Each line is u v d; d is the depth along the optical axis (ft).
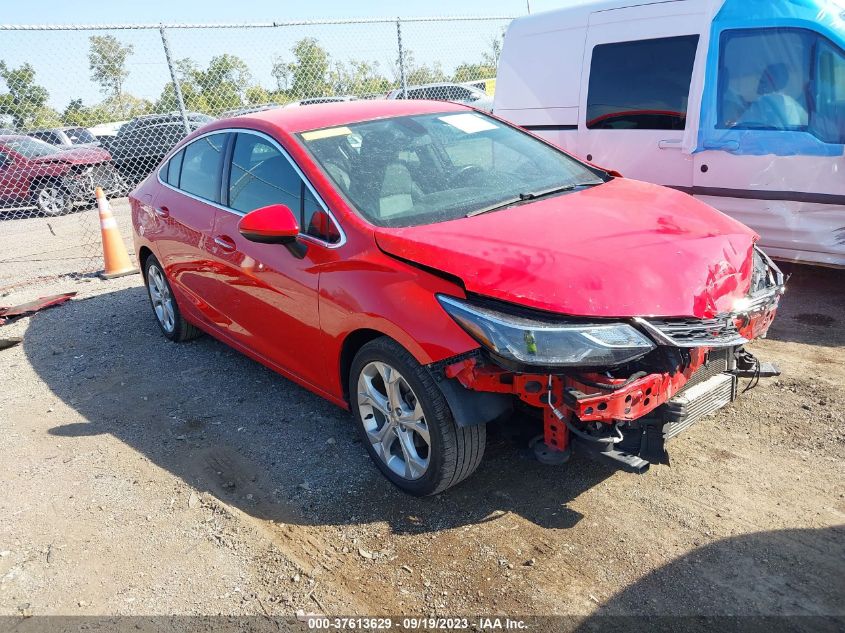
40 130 32.71
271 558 9.93
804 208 17.54
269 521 10.75
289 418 13.84
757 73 17.71
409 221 11.05
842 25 16.46
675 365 9.14
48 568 10.19
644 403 8.97
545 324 8.77
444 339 9.37
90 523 11.13
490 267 9.37
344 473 11.79
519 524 10.09
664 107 19.65
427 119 13.93
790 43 17.10
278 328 12.79
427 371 9.84
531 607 8.63
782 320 16.56
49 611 9.34
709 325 9.27
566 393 8.81
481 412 9.65
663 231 10.28
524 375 9.11
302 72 36.11
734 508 9.97
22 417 15.06
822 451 11.10
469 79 40.86
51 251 32.27
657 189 12.55
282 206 11.32
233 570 9.77
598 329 8.73
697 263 9.53
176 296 17.10
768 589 8.49
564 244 9.78
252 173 13.46
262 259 12.62
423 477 10.44
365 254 10.59
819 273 19.66
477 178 12.53
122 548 10.46
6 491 12.23
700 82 18.70
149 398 15.38
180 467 12.51
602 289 8.93
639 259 9.39
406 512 10.62
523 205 11.51
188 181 15.96
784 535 9.35
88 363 17.76
